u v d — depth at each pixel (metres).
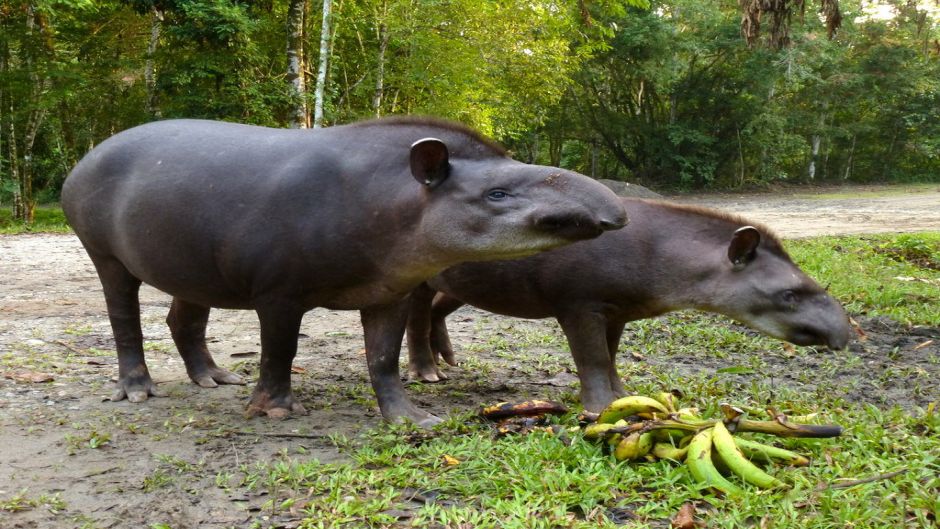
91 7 20.56
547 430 4.54
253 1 20.31
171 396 5.58
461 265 5.46
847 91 42.94
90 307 8.92
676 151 39.94
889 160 47.62
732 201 32.38
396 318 5.03
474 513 3.54
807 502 3.58
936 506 3.43
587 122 40.47
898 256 12.62
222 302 5.15
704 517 3.55
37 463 4.26
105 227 5.26
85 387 5.74
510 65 22.08
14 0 19.34
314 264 4.68
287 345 4.99
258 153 4.84
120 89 23.69
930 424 4.65
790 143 41.50
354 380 6.13
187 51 19.97
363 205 4.58
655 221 5.18
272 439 4.68
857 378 6.22
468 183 4.29
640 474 3.95
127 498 3.84
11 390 5.57
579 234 4.03
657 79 36.72
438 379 6.25
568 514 3.57
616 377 5.66
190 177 4.87
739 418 4.05
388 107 23.17
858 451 4.21
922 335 7.73
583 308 5.14
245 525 3.56
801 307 4.80
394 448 4.38
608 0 21.06
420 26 20.23
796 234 16.67
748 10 9.84
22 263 12.63
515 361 6.91
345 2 20.89
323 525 3.51
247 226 4.71
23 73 19.97
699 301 5.00
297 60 19.05
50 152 30.56
